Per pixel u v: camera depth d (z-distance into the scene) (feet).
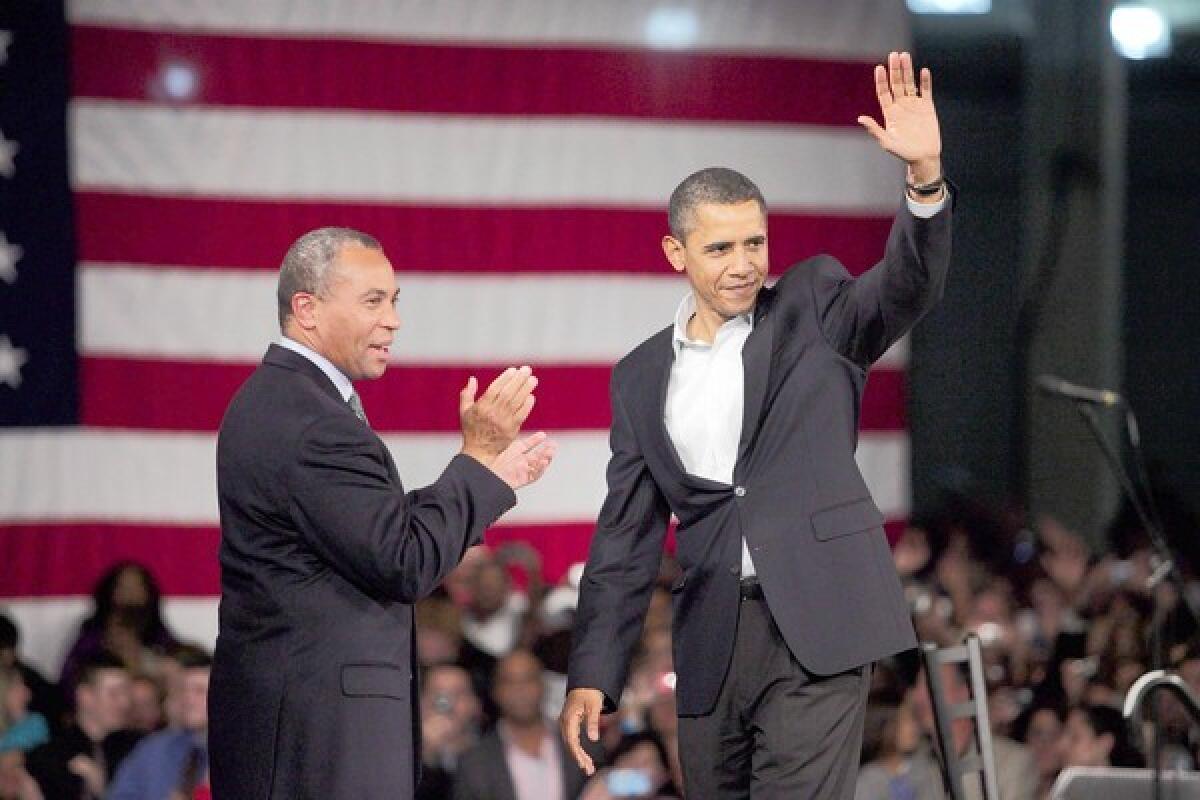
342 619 52.11
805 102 123.13
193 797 85.25
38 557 113.50
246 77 116.26
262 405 52.85
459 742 92.32
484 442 53.72
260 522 52.39
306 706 51.60
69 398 114.01
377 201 117.80
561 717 57.26
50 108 114.01
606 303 120.26
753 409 53.21
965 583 118.93
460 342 118.83
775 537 52.65
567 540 119.44
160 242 115.14
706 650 53.93
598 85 120.67
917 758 86.84
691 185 53.83
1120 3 156.25
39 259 113.70
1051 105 155.94
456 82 119.03
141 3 115.24
